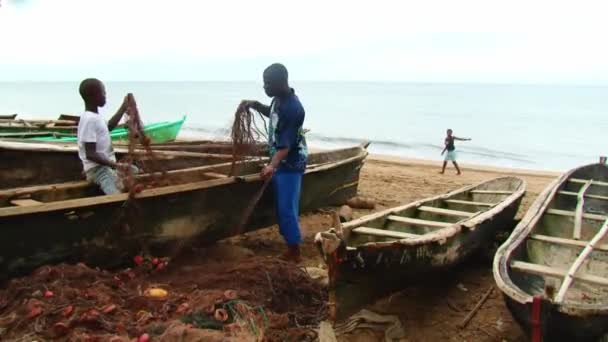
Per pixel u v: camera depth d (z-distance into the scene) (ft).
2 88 580.30
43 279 15.39
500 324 17.42
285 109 19.16
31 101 251.60
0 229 15.66
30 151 23.80
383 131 120.37
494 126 131.75
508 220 23.70
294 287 17.72
